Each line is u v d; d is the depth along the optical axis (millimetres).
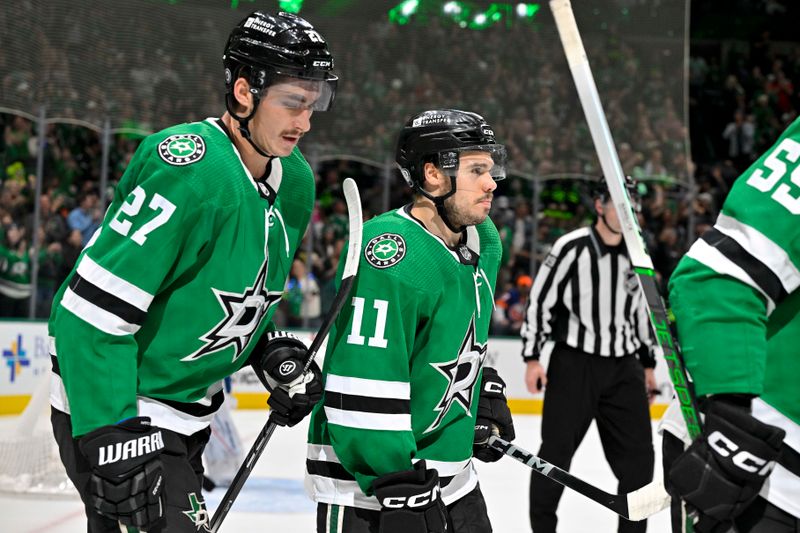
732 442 1724
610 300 4566
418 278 2307
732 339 1730
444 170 2365
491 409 2740
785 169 1746
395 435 2250
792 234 1722
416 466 2287
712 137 17453
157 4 11336
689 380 2086
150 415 2248
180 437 2312
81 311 2078
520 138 13195
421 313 2330
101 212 10938
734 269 1739
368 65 12695
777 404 1835
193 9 11594
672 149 13969
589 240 4613
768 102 17656
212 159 2174
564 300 4625
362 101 12539
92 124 10898
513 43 13289
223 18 11812
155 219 2096
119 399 2062
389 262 2301
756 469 1722
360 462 2287
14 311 10320
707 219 14844
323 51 2232
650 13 13930
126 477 2033
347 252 2307
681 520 1999
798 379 1821
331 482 2412
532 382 4797
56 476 5918
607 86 13883
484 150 2400
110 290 2076
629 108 13898
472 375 2502
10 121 11266
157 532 2166
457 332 2387
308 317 11695
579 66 1944
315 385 2486
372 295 2297
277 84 2191
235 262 2221
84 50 10844
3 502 5645
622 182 1971
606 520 5691
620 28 13938
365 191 13617
